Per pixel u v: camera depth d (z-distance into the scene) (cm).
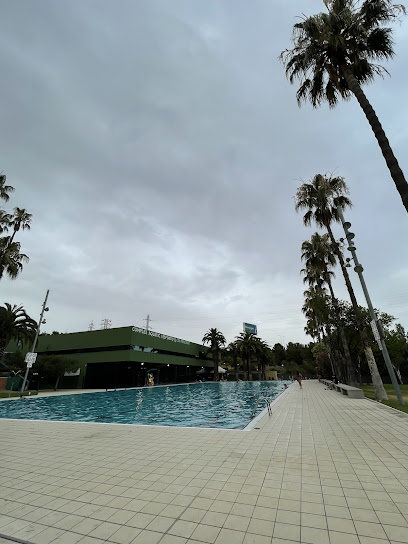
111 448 670
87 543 292
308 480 434
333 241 2236
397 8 1125
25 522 337
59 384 3566
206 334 5856
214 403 2217
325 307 2872
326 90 1388
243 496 387
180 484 438
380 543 276
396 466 484
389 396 1627
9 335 2884
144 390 3444
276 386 3906
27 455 627
